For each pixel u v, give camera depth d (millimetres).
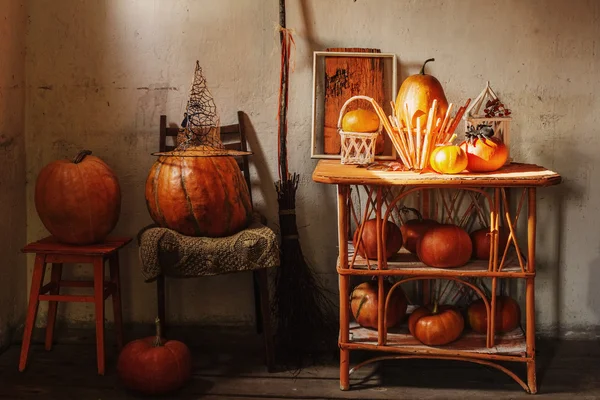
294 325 3578
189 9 3676
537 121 3637
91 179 3369
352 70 3621
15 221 3752
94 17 3703
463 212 3746
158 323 3209
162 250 3234
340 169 3213
